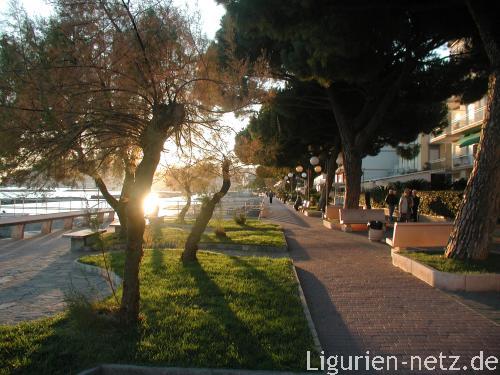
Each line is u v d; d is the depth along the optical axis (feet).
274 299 21.01
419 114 70.54
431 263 27.84
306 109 68.80
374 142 88.74
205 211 31.37
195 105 17.98
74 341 15.55
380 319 19.44
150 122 16.48
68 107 14.84
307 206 117.39
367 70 41.73
